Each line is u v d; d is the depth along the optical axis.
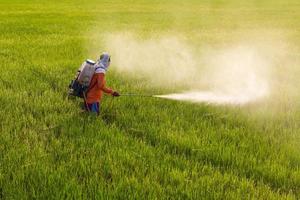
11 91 9.48
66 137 7.04
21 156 6.20
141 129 7.55
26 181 5.52
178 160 6.25
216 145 6.86
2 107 8.52
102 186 5.32
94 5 47.22
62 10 39.06
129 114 8.28
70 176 5.66
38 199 5.11
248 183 5.64
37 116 8.16
